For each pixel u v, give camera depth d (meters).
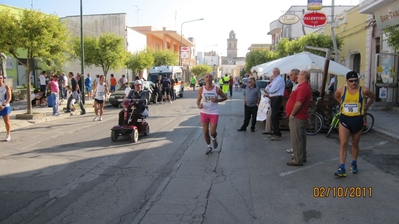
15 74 28.06
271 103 9.67
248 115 11.18
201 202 5.06
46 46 13.89
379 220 4.47
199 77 68.00
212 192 5.48
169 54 40.81
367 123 10.65
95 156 7.88
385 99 16.38
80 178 6.21
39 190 5.58
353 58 20.77
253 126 11.19
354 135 6.33
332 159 7.55
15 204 5.00
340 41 21.03
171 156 7.86
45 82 21.80
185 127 12.13
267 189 5.63
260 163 7.24
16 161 7.45
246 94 11.09
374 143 9.28
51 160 7.52
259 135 10.55
